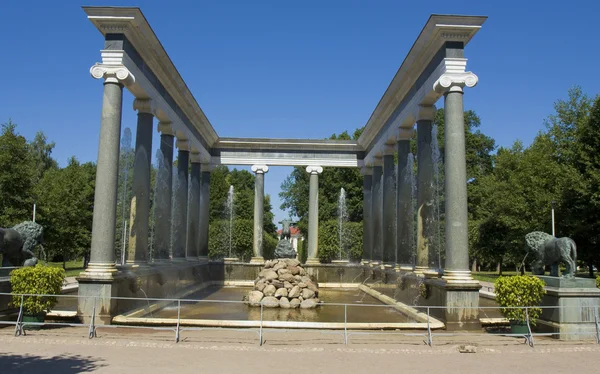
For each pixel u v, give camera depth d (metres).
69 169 51.72
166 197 24.95
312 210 36.25
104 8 17.27
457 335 14.57
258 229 35.91
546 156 42.19
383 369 10.59
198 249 34.66
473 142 61.97
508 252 47.84
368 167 36.81
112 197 17.06
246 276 35.12
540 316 15.38
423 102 21.66
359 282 35.28
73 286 25.14
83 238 48.00
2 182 36.00
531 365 11.19
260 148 36.81
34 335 13.50
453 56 18.08
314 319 18.20
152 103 21.50
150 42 19.55
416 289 20.48
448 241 17.19
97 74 17.50
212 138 35.53
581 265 38.03
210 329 13.74
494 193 49.69
